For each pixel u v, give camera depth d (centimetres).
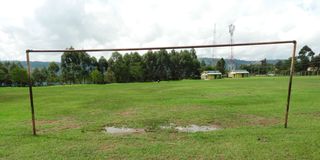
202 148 610
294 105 1284
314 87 2438
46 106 1445
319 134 721
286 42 745
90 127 877
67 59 6712
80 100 1733
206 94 1983
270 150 589
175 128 854
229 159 538
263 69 10688
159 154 573
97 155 575
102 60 7562
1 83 5456
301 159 534
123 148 620
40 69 6450
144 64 7500
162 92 2280
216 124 905
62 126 902
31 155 582
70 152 598
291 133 740
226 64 11150
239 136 718
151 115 1088
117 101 1634
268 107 1243
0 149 629
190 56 8494
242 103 1403
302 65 8975
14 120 1021
